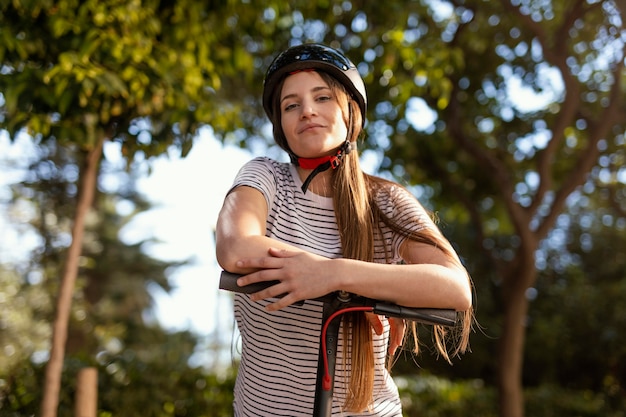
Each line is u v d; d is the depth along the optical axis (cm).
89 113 336
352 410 151
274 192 156
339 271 129
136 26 371
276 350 153
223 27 462
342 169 159
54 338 369
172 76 367
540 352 1009
